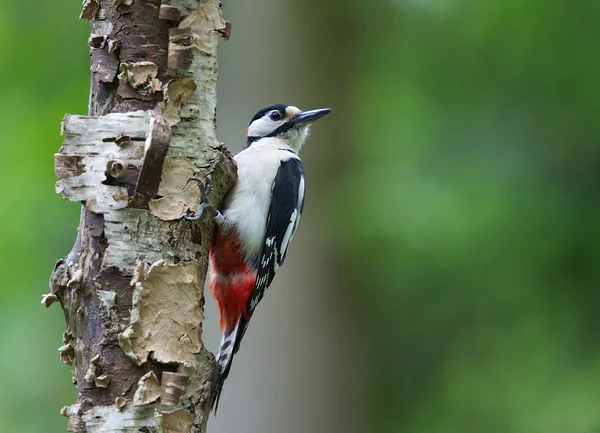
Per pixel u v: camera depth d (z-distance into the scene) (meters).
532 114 13.43
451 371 14.30
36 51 14.29
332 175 13.53
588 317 13.19
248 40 13.59
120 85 6.59
